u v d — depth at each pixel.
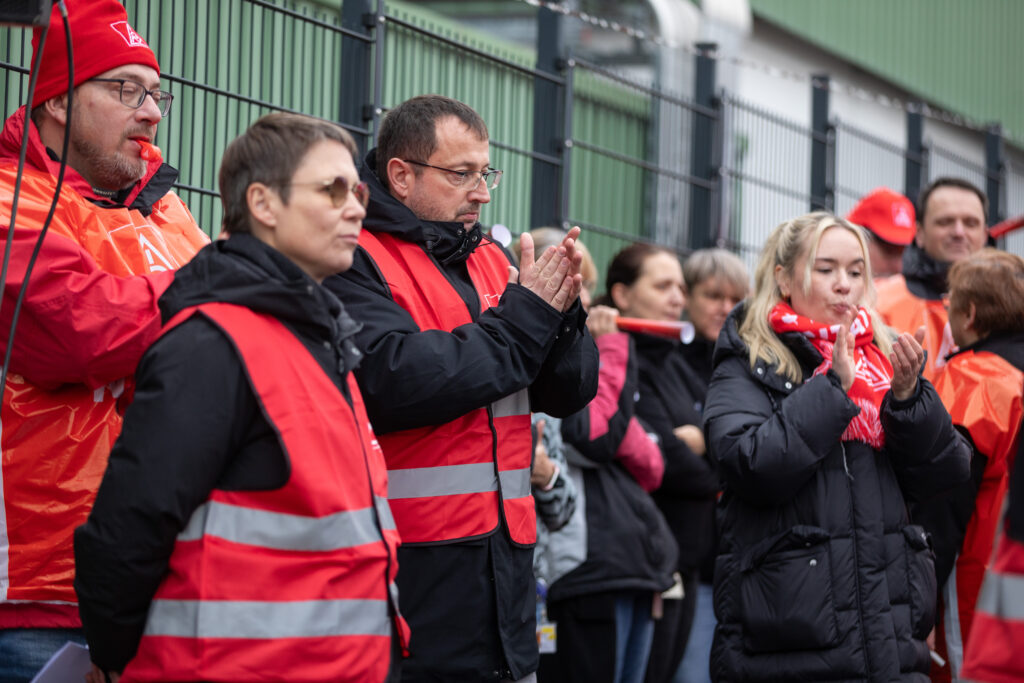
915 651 3.89
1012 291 4.80
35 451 3.16
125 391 3.26
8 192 3.24
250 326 2.61
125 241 3.41
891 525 3.97
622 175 7.55
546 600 4.76
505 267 3.78
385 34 5.80
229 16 4.94
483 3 11.96
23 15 2.94
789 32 13.88
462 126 3.52
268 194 2.72
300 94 5.32
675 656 5.46
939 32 16.80
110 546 2.48
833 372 3.93
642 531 4.89
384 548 2.68
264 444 2.59
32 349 3.10
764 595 3.90
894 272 6.38
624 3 10.50
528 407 3.54
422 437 3.30
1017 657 2.46
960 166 11.60
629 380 4.97
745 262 8.57
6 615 3.16
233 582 2.53
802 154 9.27
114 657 2.61
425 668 3.23
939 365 5.95
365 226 3.45
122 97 3.40
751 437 3.92
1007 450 4.63
